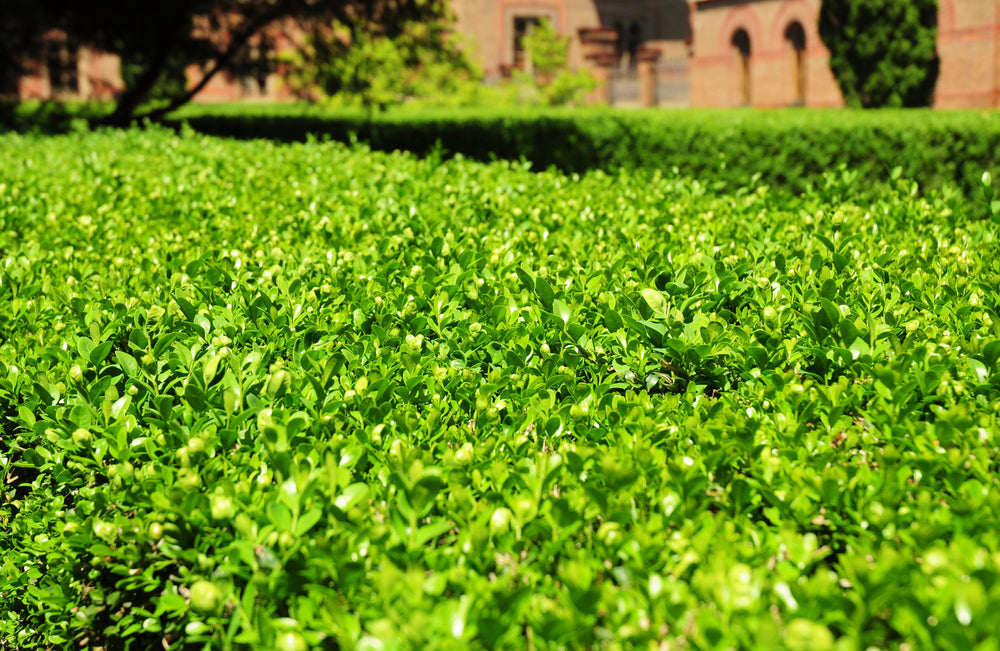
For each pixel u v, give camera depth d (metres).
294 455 2.07
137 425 2.36
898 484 1.90
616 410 2.37
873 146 10.17
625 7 34.31
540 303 3.21
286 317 2.99
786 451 2.07
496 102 27.55
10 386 2.68
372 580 1.68
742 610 1.46
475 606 1.58
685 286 3.17
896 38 20.98
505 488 1.95
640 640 1.47
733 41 27.44
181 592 2.13
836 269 3.47
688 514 1.84
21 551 2.76
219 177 6.52
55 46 18.55
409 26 18.98
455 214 4.95
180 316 3.02
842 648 1.26
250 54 19.12
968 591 1.33
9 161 7.42
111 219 5.00
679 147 11.51
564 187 5.96
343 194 5.47
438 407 2.45
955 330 2.84
